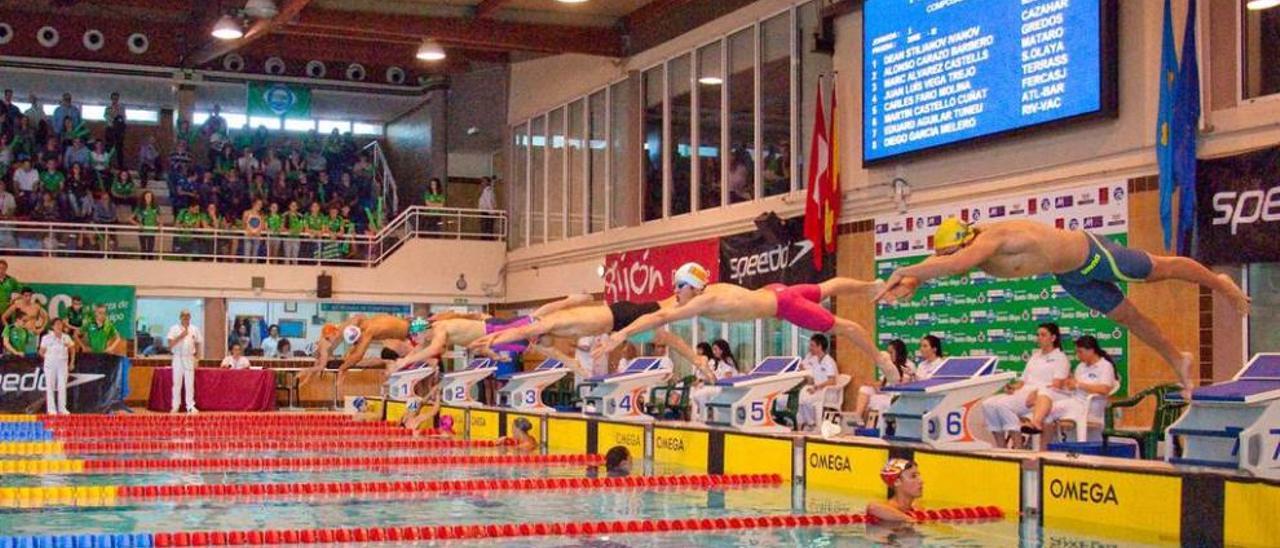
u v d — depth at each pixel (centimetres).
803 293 967
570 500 1016
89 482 1142
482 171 3027
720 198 1908
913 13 1477
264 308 2556
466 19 2088
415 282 2583
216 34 1895
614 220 2242
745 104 1850
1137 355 1200
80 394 2058
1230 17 1134
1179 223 1141
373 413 2017
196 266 2422
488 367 2014
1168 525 796
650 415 1595
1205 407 798
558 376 1753
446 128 2873
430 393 1828
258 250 2469
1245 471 757
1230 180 1109
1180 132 1134
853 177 1600
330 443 1584
